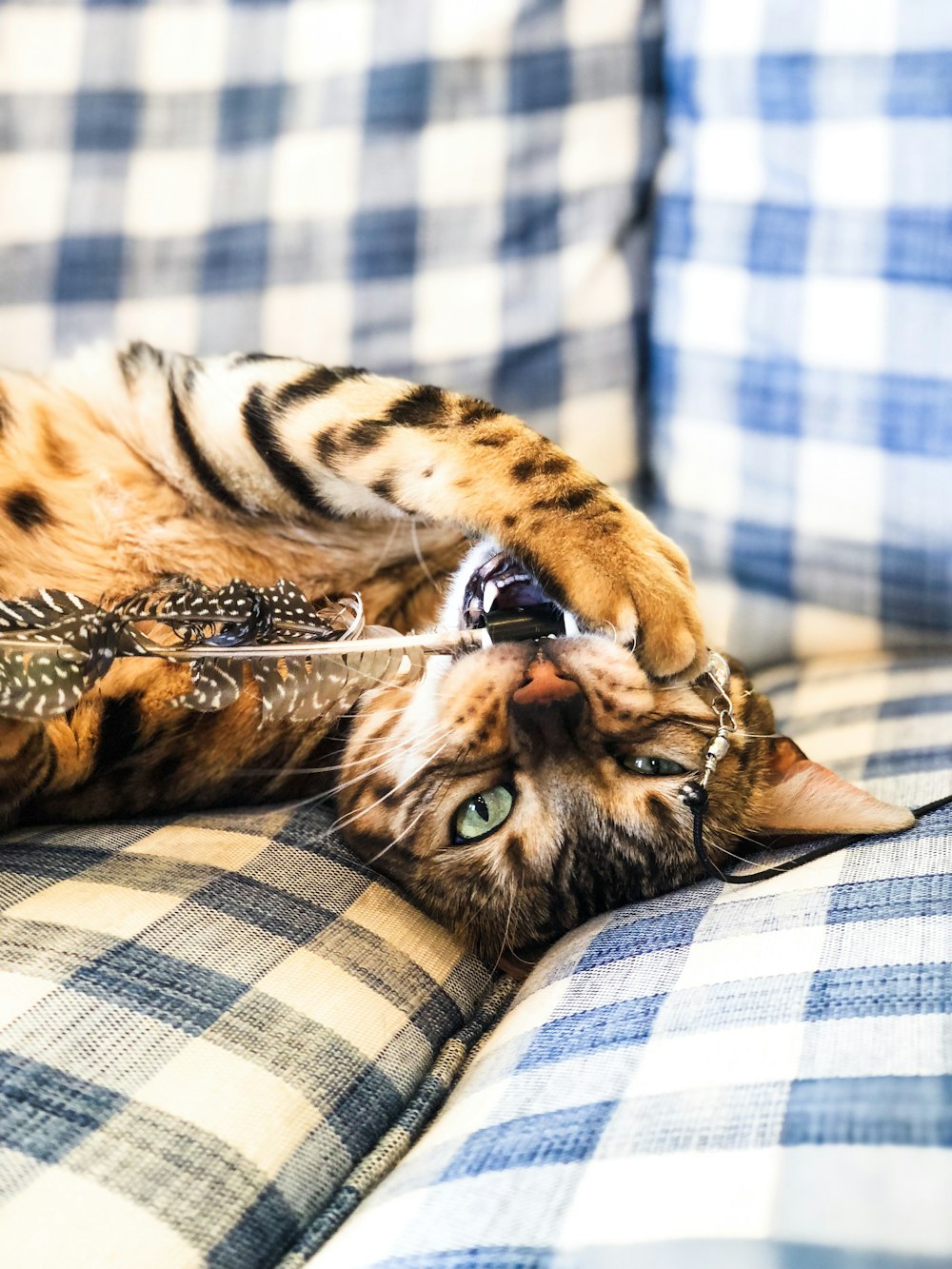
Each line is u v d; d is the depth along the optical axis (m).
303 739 0.44
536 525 0.40
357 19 0.53
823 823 0.40
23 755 0.40
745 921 0.36
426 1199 0.29
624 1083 0.31
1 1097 0.30
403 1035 0.36
